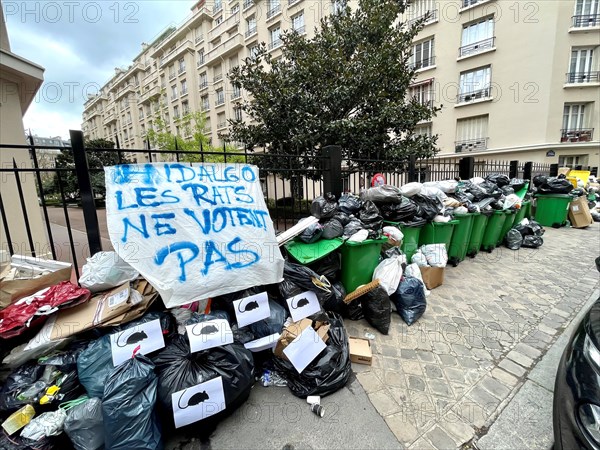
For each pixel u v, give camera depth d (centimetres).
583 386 130
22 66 398
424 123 1677
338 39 737
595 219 856
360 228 298
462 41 1510
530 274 423
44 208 215
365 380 209
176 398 154
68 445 149
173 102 2686
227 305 211
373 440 163
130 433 140
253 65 800
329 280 285
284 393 196
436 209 385
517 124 1440
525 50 1379
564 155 1404
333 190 370
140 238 188
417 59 1647
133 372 149
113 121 3481
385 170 547
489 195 507
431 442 163
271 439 164
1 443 136
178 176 220
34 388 148
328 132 701
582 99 1373
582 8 1315
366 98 709
